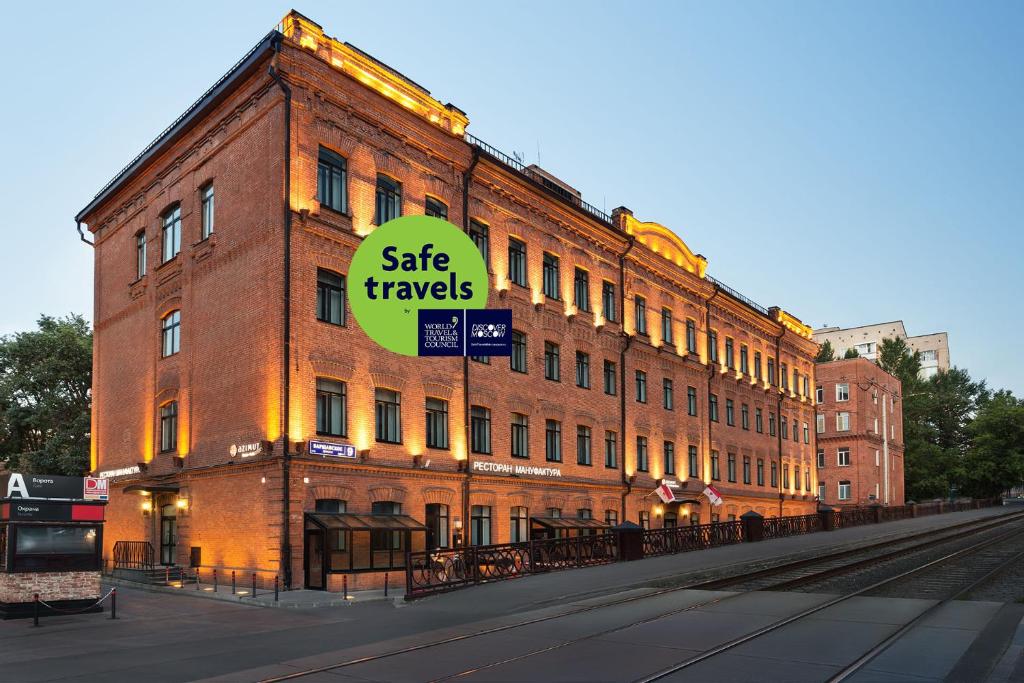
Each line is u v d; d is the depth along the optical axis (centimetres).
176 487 2816
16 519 1948
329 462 2497
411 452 2800
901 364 9938
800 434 6131
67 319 4625
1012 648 1275
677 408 4456
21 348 4381
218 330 2747
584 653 1323
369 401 2684
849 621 1570
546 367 3528
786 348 6062
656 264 4353
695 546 3525
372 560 2506
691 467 4566
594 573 2603
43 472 4241
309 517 2403
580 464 3647
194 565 2691
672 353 4441
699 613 1727
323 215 2616
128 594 2470
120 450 3294
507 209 3356
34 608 1855
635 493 3991
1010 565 2767
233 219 2736
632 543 3086
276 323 2489
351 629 1664
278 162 2552
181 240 3016
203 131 2927
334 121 2688
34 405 4328
